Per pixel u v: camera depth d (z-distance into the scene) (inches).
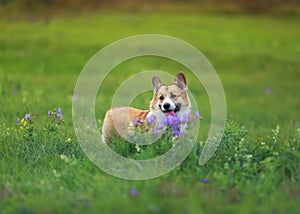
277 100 841.5
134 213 255.4
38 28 1213.1
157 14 1401.3
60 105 620.4
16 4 1369.3
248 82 956.6
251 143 345.4
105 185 287.3
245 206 263.4
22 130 381.4
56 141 359.6
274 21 1418.6
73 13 1379.2
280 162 310.8
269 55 1117.7
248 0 1534.2
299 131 386.0
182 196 273.6
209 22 1344.7
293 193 283.1
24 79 842.8
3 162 333.7
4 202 278.5
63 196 280.7
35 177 307.7
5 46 1073.5
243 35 1253.7
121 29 1226.0
